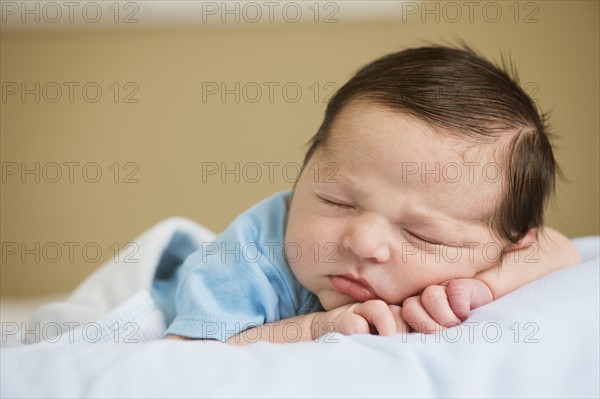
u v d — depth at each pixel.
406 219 0.84
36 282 2.12
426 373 0.65
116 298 1.20
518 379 0.66
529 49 1.91
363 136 0.85
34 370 0.63
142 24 2.02
